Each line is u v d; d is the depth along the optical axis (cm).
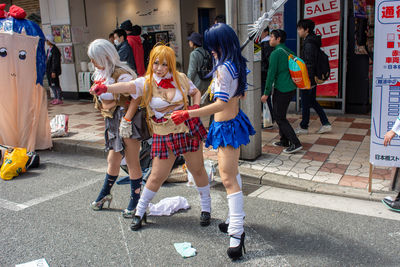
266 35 698
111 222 393
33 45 620
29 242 356
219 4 1264
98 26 1192
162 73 338
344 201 423
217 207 422
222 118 320
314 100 655
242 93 321
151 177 364
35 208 432
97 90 327
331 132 674
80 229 379
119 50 750
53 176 543
